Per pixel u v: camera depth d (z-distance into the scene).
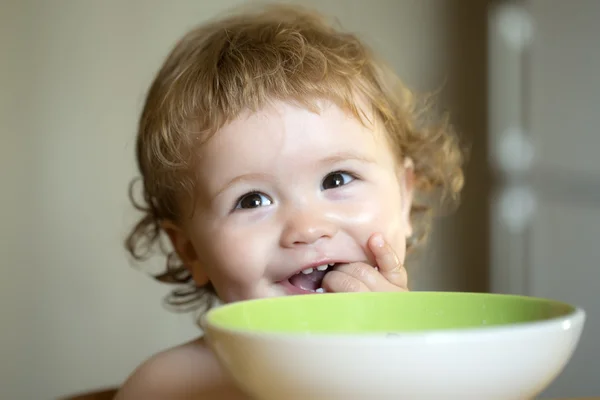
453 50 2.77
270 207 1.04
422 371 0.42
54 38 2.47
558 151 2.50
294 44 1.23
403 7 2.76
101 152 2.48
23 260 2.45
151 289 2.51
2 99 2.44
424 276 2.69
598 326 2.32
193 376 1.02
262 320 0.62
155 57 2.51
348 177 1.07
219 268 1.08
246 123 1.05
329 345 0.42
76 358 2.47
